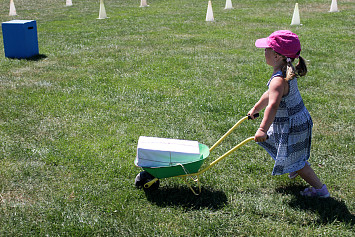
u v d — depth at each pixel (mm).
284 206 3971
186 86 7738
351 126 6016
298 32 13594
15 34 9938
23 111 6379
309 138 4004
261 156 5039
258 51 10945
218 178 4473
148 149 4004
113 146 5230
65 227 3600
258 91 7516
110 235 3535
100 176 4480
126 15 17828
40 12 19562
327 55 10555
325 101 7039
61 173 4566
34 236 3502
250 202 4016
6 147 5133
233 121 6051
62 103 6762
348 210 3941
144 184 4121
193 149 4059
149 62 9602
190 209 3922
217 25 15039
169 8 19875
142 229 3609
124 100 6930
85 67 9203
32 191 4215
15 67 9164
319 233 3594
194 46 11547
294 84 3826
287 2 20797
